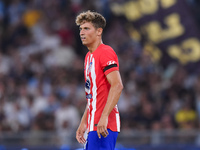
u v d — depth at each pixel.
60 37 47.88
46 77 42.59
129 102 37.38
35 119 36.53
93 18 15.53
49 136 31.05
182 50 35.09
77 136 16.70
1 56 46.69
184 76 37.97
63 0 51.06
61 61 45.53
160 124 34.03
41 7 51.94
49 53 46.38
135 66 42.28
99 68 15.25
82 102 37.03
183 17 35.12
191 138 30.05
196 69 34.84
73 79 41.66
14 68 44.91
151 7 35.81
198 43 34.78
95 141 15.09
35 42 48.97
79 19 15.70
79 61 44.16
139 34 36.44
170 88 37.75
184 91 37.50
